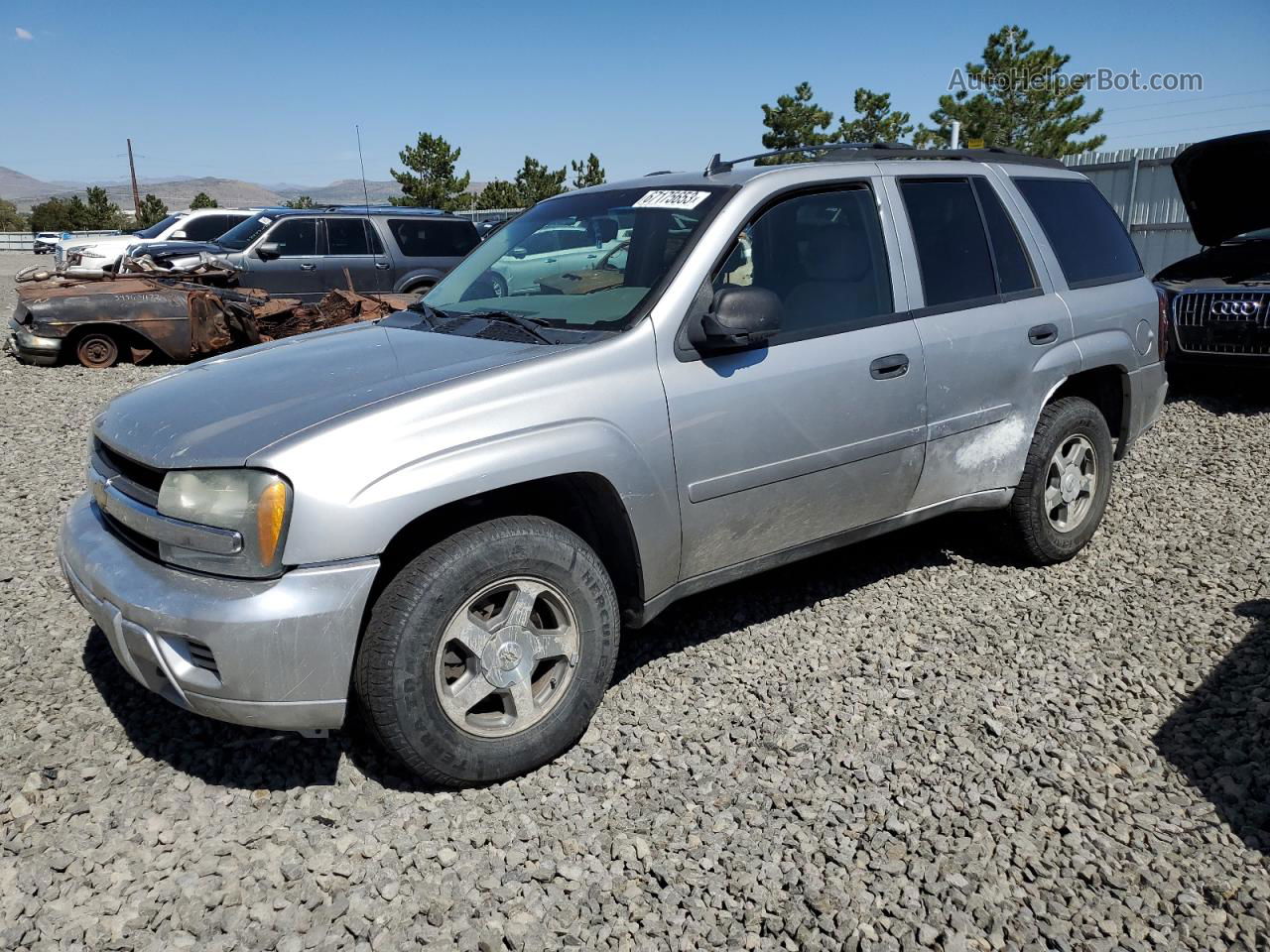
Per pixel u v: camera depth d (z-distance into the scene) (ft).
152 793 9.90
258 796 9.85
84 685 12.05
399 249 45.06
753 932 8.16
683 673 12.50
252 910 8.32
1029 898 8.46
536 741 10.14
